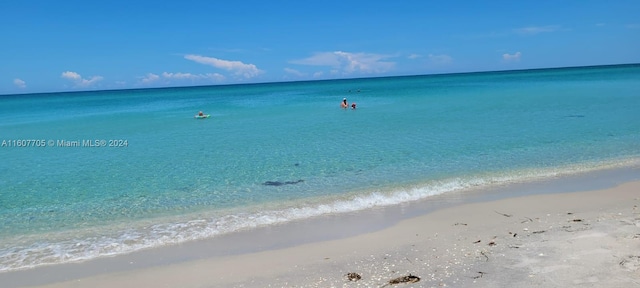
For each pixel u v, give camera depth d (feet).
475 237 28.17
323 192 41.60
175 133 88.33
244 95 278.67
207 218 34.99
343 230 30.99
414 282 22.18
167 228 32.89
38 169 56.13
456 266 23.79
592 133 67.82
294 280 23.25
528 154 54.90
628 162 48.65
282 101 191.52
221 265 25.70
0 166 58.49
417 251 26.32
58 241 30.91
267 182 46.21
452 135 71.92
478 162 51.62
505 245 26.30
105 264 26.66
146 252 28.35
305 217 34.35
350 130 82.84
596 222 29.53
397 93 216.74
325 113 120.57
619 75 311.27
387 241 28.32
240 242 29.43
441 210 34.68
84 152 68.64
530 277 21.77
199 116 120.98
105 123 115.24
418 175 46.57
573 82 236.22
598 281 20.89
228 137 79.87
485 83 295.28
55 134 91.91
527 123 81.76
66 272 25.67
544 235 27.58
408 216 33.58
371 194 40.01
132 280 24.20
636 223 28.78
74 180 49.75
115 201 41.11
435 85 300.81
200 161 58.39
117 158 62.75
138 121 118.01
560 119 84.94
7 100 341.21
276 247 28.25
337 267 24.61
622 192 37.58
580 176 43.68
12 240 31.32
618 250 24.23
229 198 40.86
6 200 42.22
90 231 32.89
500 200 36.70
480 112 105.19
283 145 68.54
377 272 23.65
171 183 47.24
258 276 23.99
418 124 87.61
